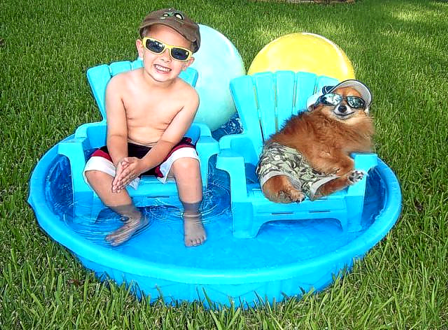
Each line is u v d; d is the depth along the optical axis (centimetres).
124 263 221
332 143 286
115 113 291
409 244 278
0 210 288
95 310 222
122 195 272
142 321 217
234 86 342
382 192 301
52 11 742
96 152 281
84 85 476
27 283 237
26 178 319
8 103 423
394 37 769
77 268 251
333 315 224
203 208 292
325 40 396
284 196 265
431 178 347
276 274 220
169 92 292
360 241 240
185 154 280
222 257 257
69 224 271
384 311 229
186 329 217
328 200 285
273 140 296
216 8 859
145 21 273
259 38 692
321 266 227
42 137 370
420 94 514
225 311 225
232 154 290
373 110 459
